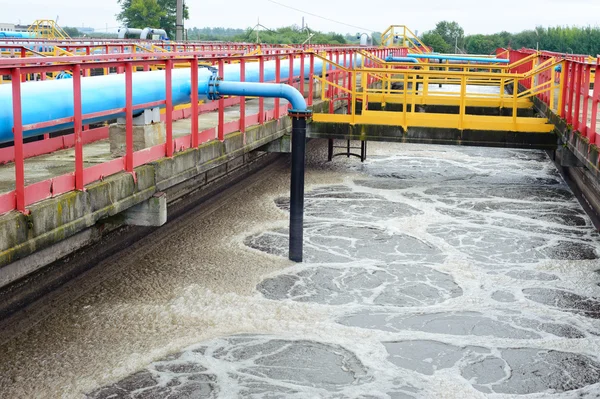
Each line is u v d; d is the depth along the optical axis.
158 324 8.48
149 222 8.45
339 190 16.19
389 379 7.44
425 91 19.84
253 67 14.73
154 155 8.54
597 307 9.48
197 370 7.50
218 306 9.07
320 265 10.83
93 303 8.88
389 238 12.43
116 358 7.65
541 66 20.19
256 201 14.46
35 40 13.33
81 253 9.27
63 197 6.56
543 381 7.52
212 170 13.59
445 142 15.98
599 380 7.57
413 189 16.47
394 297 9.68
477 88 38.75
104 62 7.11
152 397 6.97
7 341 7.79
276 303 9.27
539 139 15.52
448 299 9.66
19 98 5.86
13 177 7.76
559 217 14.15
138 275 9.91
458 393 7.18
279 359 7.79
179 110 13.05
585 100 12.23
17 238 5.89
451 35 88.06
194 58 9.29
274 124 13.45
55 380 7.18
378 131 16.25
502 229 13.17
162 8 60.50
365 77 17.05
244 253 11.13
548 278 10.55
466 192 16.31
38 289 8.38
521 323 8.92
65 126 7.79
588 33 67.81
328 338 8.34
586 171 13.53
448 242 12.27
